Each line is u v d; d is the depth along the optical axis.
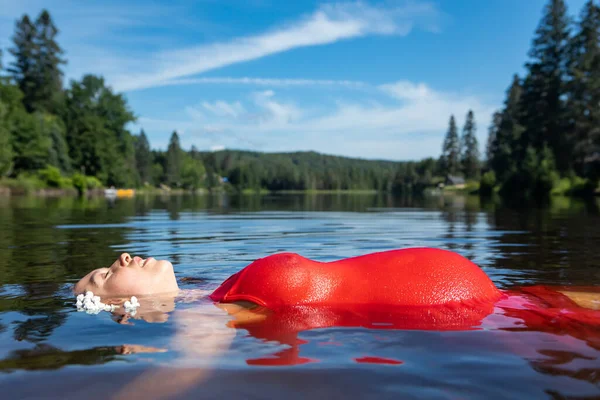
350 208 18.56
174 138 118.94
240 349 1.90
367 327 2.19
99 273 3.00
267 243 6.12
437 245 6.03
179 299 2.83
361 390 1.50
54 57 63.84
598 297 2.77
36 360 1.79
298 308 2.52
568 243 6.25
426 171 108.88
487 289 2.68
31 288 3.23
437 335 2.07
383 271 2.65
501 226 9.04
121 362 1.76
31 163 44.38
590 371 1.65
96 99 58.97
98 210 15.00
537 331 2.11
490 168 70.44
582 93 39.56
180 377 1.61
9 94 48.22
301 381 1.57
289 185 133.38
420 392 1.48
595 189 33.47
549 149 40.75
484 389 1.50
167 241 6.32
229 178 135.12
